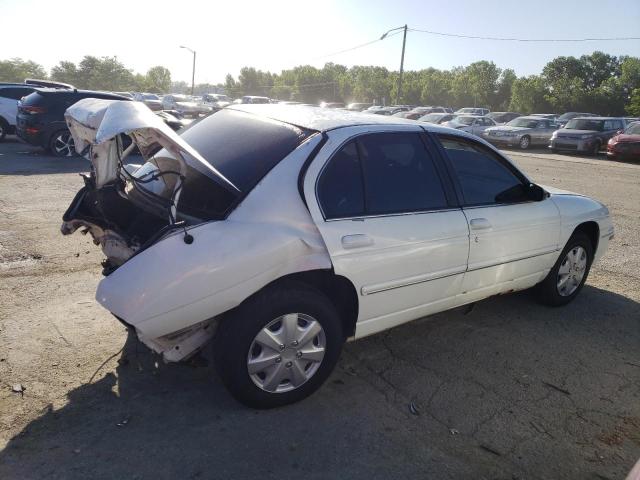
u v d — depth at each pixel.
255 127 3.51
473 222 3.79
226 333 2.88
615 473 2.81
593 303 5.13
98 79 76.50
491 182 4.10
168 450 2.75
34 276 4.90
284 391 3.13
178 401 3.17
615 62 85.75
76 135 3.54
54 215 6.99
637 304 5.16
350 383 3.49
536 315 4.77
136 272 2.70
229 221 2.87
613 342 4.32
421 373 3.68
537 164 17.84
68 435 2.81
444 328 4.41
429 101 82.50
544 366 3.88
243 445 2.82
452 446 2.94
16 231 6.18
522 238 4.20
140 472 2.59
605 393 3.57
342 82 94.94
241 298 2.83
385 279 3.35
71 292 4.60
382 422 3.10
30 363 3.45
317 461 2.75
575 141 21.66
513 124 24.89
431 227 3.54
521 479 2.73
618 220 8.95
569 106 70.38
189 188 3.18
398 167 3.52
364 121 3.56
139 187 3.46
